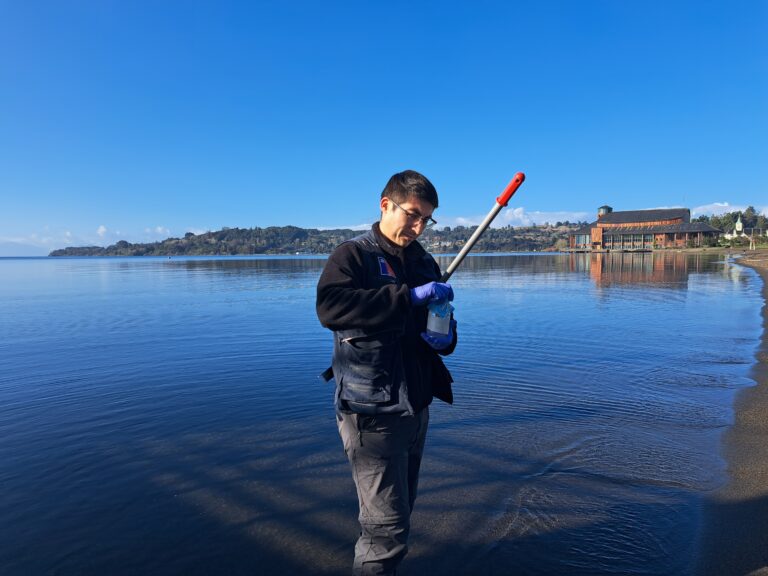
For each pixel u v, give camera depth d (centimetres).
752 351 688
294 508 303
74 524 287
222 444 399
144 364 664
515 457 368
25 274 3434
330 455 378
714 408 461
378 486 205
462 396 513
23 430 430
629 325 912
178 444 400
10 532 279
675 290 1555
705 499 301
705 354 676
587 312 1090
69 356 713
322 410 479
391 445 205
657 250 8100
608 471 342
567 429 420
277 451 386
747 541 258
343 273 201
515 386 546
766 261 3334
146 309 1240
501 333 843
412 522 285
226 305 1312
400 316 192
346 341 202
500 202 223
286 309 1220
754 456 357
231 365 657
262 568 248
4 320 1061
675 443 385
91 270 4138
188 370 632
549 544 262
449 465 356
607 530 273
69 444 400
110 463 365
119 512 299
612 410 464
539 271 2825
